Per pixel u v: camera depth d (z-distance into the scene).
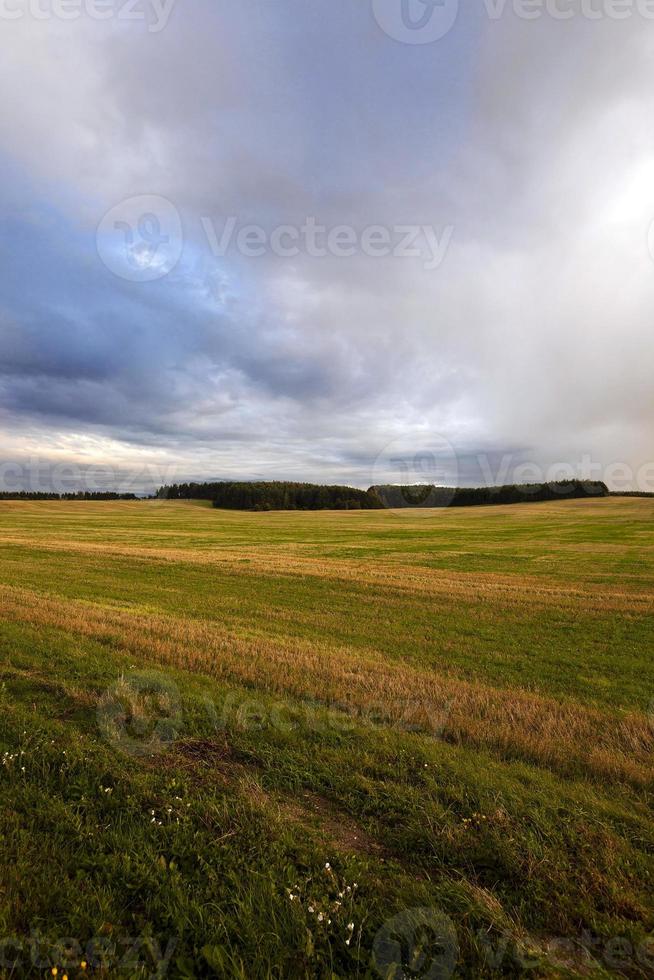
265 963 2.84
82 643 9.24
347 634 13.74
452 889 3.37
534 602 19.03
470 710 6.98
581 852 3.72
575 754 5.53
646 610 17.66
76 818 3.93
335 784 4.62
